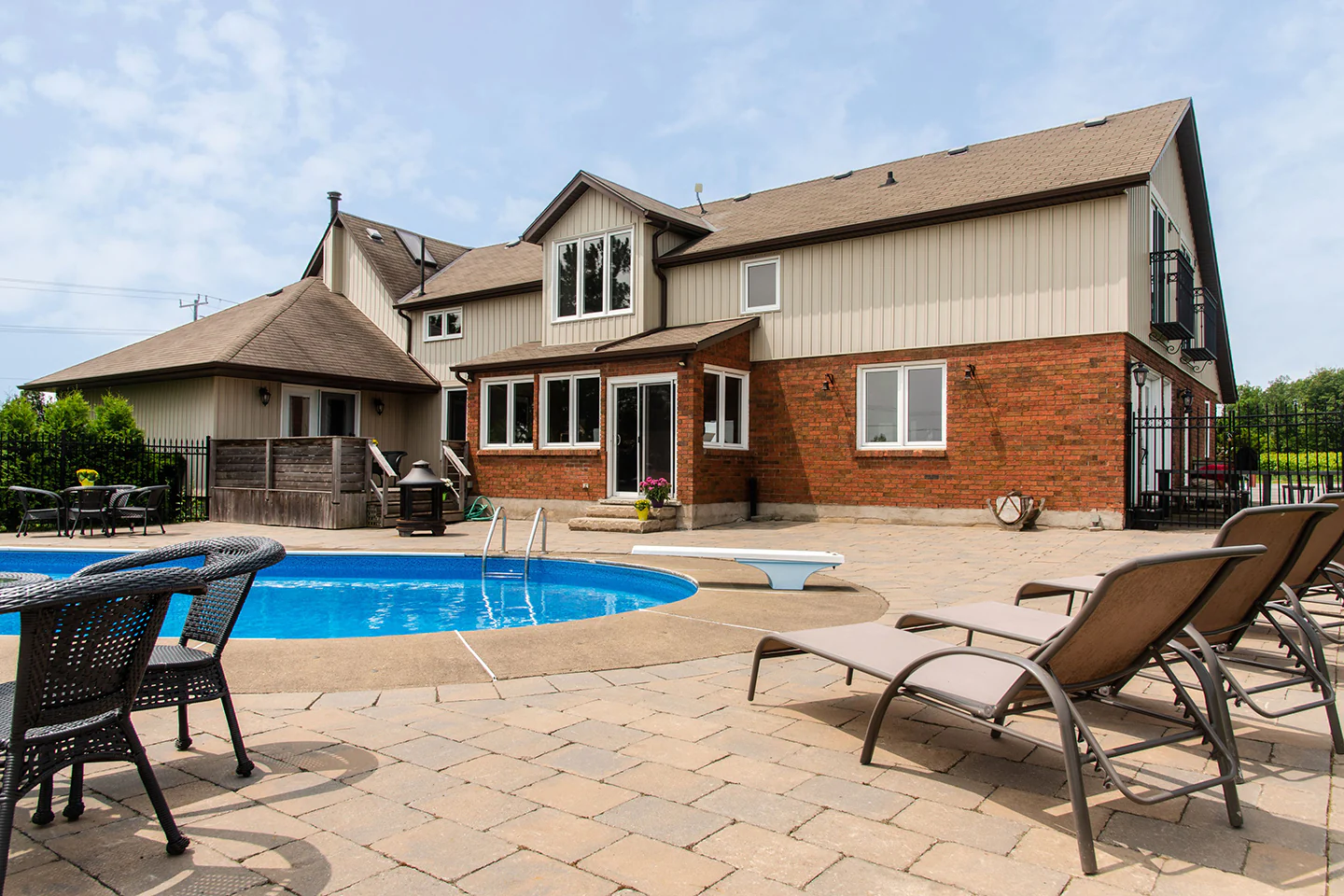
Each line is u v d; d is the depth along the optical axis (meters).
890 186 15.76
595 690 4.20
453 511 16.48
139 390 18.45
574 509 15.49
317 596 8.86
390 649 4.95
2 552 10.85
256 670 4.46
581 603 8.51
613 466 15.07
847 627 3.94
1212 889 2.18
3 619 6.86
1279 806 2.75
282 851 2.39
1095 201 12.00
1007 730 2.64
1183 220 17.23
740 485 14.91
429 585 9.56
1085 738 2.41
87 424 15.77
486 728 3.58
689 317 16.09
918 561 9.32
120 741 2.33
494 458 16.94
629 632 5.50
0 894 2.00
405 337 20.89
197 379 17.11
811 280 14.60
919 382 13.63
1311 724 3.66
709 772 3.05
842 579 8.01
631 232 16.09
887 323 13.81
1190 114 15.30
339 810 2.70
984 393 12.88
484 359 17.16
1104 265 11.91
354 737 3.45
